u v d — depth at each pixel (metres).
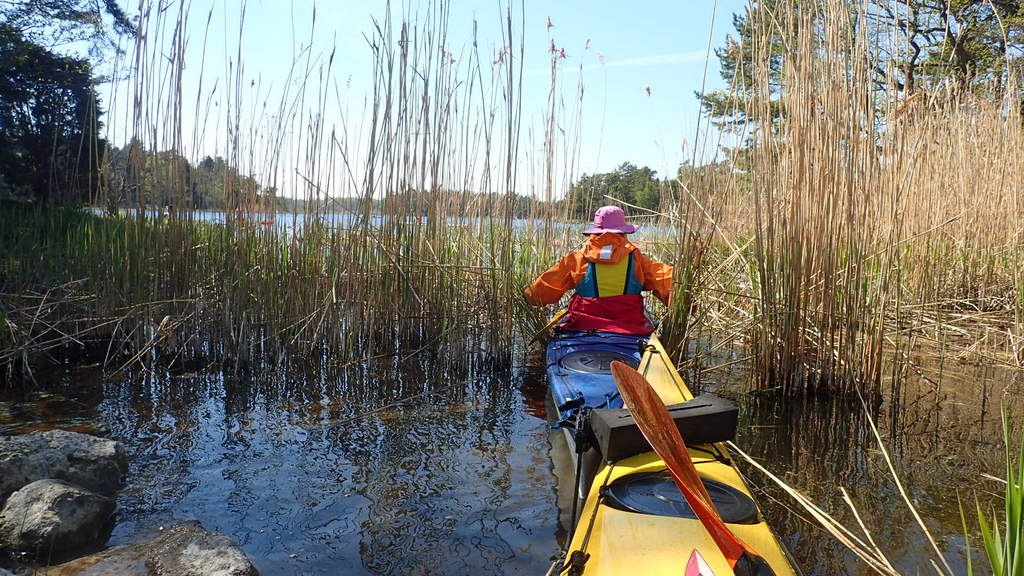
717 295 6.79
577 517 3.10
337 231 6.38
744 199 7.27
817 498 3.32
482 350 6.39
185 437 4.21
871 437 4.18
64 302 6.16
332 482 3.54
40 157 10.52
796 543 2.88
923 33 5.71
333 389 5.36
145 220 6.09
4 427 4.30
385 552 2.84
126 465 3.67
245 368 5.91
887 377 5.55
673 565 2.01
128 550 2.77
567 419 3.20
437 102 6.41
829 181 4.87
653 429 2.00
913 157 5.43
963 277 7.67
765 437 4.20
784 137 5.08
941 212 7.54
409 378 5.74
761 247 5.04
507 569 2.70
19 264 6.51
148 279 6.11
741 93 5.20
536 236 6.92
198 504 3.29
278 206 6.41
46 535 2.79
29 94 10.49
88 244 6.38
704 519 1.98
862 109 4.78
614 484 2.54
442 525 3.06
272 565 2.73
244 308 5.98
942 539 2.90
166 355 6.20
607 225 5.18
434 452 3.98
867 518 3.10
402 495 3.38
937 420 4.49
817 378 5.05
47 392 5.11
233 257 6.16
